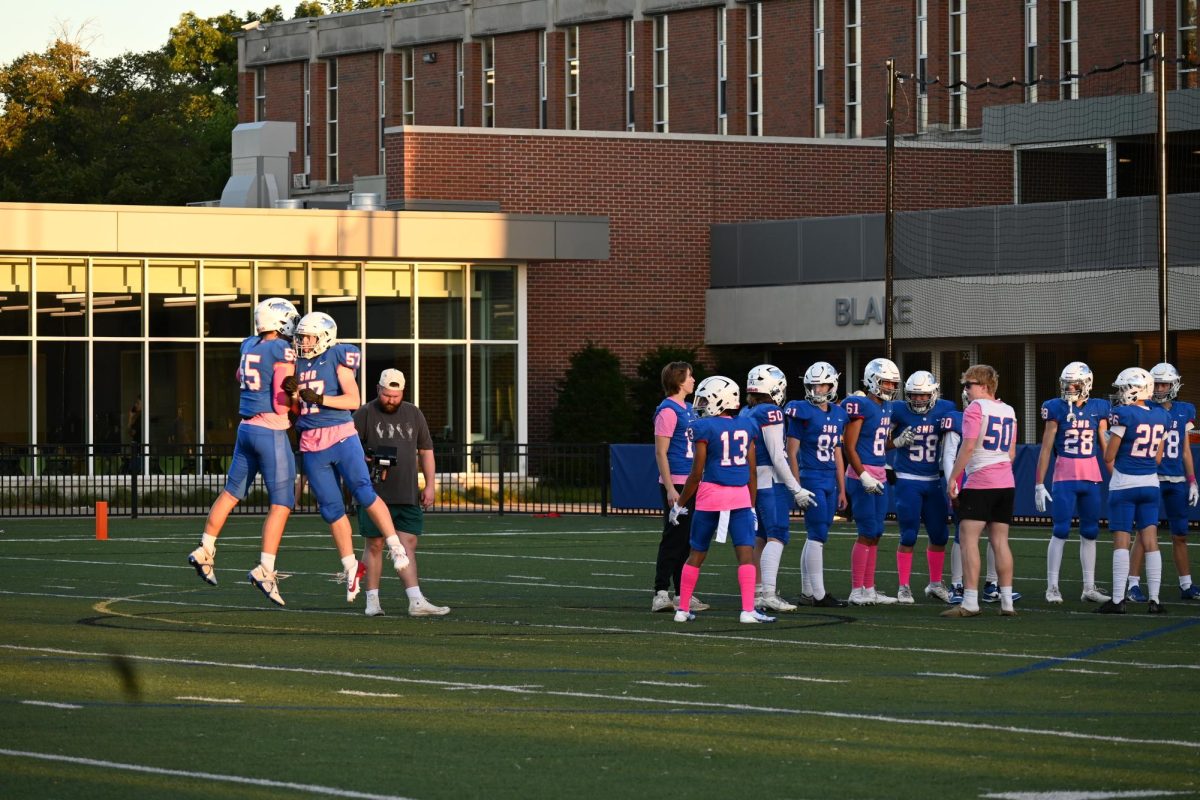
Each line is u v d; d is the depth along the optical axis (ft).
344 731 39.78
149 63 314.96
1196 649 55.06
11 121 294.25
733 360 174.40
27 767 35.65
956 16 225.76
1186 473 72.13
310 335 61.36
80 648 54.29
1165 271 122.11
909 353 168.55
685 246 175.94
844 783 34.42
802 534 111.55
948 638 57.82
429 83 277.23
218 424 150.20
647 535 113.70
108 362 147.02
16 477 139.95
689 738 39.01
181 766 35.81
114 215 143.13
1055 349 158.30
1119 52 210.38
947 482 68.03
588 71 257.75
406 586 64.34
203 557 62.03
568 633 58.90
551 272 169.78
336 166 289.12
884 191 183.11
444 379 158.40
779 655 53.16
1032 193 187.93
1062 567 88.99
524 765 36.06
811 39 235.81
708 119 245.24
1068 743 38.52
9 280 143.95
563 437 161.27
